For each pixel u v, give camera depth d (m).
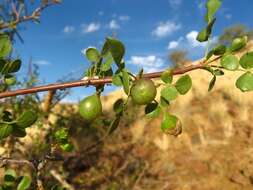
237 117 0.91
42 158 0.18
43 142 0.53
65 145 0.18
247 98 0.96
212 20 0.13
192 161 0.78
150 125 0.92
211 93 1.02
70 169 0.72
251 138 0.82
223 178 0.72
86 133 0.73
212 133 0.86
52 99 0.58
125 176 0.72
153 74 0.14
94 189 0.70
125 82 0.13
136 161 0.78
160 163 0.79
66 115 0.67
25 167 0.36
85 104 0.13
